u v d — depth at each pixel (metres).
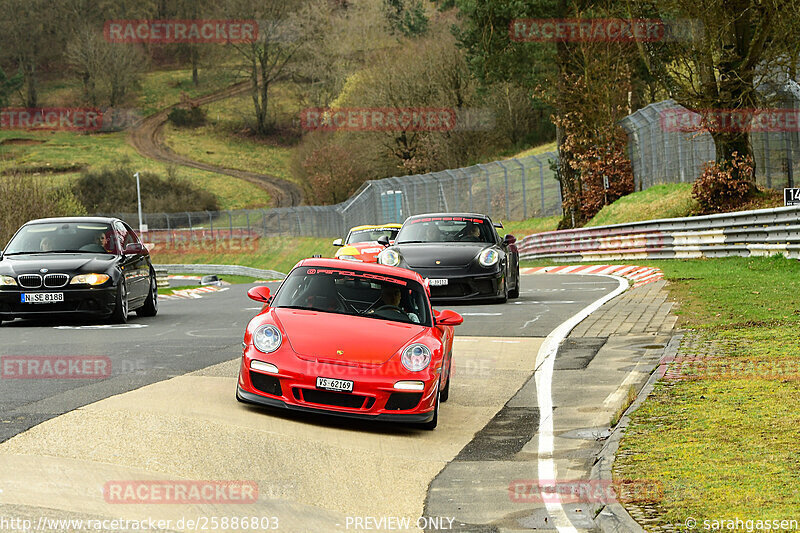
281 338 20.25
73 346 30.27
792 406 18.94
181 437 16.92
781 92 71.38
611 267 70.19
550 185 136.38
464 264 45.16
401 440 19.00
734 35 69.81
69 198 123.06
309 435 18.38
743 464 14.93
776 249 56.19
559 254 91.25
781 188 73.62
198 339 33.41
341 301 22.38
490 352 30.64
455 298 45.06
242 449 16.59
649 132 98.00
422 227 49.81
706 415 18.73
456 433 19.94
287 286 23.12
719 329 31.14
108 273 38.62
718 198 73.69
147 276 44.34
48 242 40.81
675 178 93.81
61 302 37.53
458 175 134.12
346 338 20.33
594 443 18.41
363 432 19.41
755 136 76.81
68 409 18.94
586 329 34.75
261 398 19.81
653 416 19.14
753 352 25.95
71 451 15.52
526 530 12.80
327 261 24.09
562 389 24.27
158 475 14.59
